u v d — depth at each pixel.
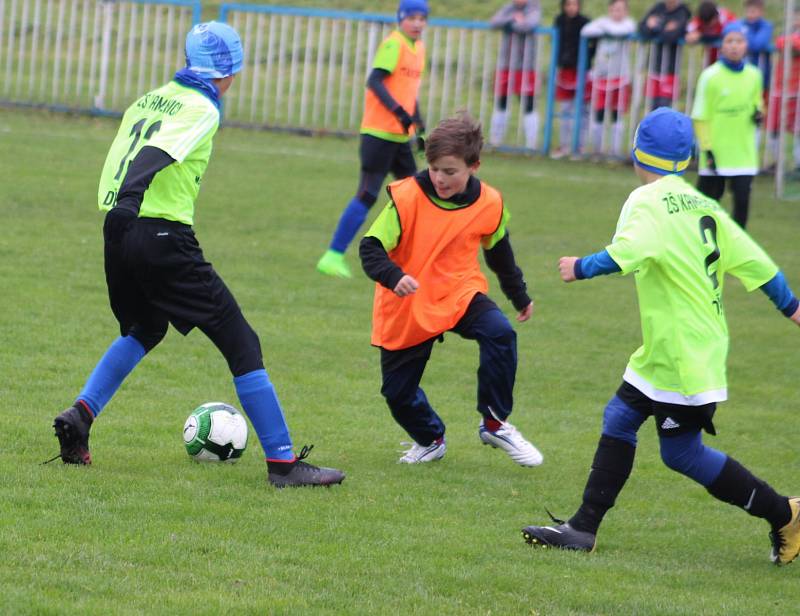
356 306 27.89
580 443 19.89
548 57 63.88
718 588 13.62
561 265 13.73
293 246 33.22
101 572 12.48
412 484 16.92
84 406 16.02
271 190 40.56
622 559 14.48
